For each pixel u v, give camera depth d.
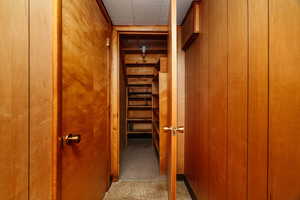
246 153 0.88
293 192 0.59
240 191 0.94
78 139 1.00
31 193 0.67
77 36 1.14
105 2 1.75
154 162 2.95
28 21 0.65
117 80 2.28
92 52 1.46
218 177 1.24
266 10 0.74
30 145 0.67
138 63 3.84
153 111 3.72
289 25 0.62
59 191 0.89
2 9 0.52
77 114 1.16
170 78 1.43
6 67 0.54
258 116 0.79
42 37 0.75
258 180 0.78
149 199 1.88
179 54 2.33
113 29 2.28
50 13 0.82
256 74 0.81
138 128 4.77
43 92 0.76
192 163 1.95
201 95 1.63
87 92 1.35
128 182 2.25
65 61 0.97
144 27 2.30
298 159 0.57
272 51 0.70
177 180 2.33
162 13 1.97
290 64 0.61
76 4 1.12
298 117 0.58
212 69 1.35
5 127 0.53
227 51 1.10
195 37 1.82
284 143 0.63
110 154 2.22
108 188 2.08
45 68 0.78
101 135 1.79
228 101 1.09
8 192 0.55
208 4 1.43
